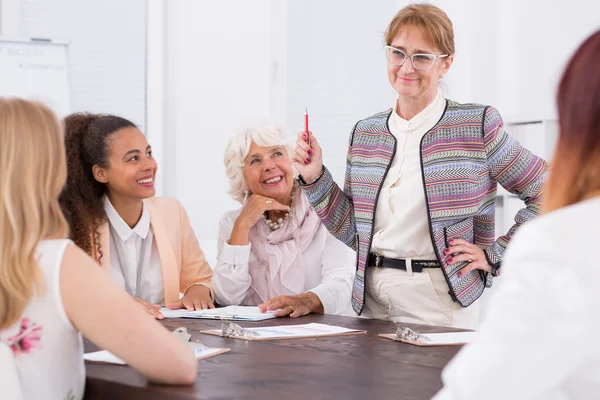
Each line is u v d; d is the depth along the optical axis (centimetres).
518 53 473
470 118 217
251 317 228
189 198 468
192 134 468
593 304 81
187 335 176
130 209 264
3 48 408
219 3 468
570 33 444
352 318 228
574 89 90
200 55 468
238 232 275
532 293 83
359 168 233
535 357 81
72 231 252
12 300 131
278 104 482
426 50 216
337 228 245
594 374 83
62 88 418
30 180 130
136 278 267
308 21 485
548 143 394
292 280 275
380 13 493
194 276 284
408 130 223
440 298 219
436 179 216
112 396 142
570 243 83
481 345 85
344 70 491
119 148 255
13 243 130
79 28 466
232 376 146
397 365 155
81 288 132
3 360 128
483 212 223
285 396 130
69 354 136
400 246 220
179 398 131
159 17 463
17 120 131
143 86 475
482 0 478
